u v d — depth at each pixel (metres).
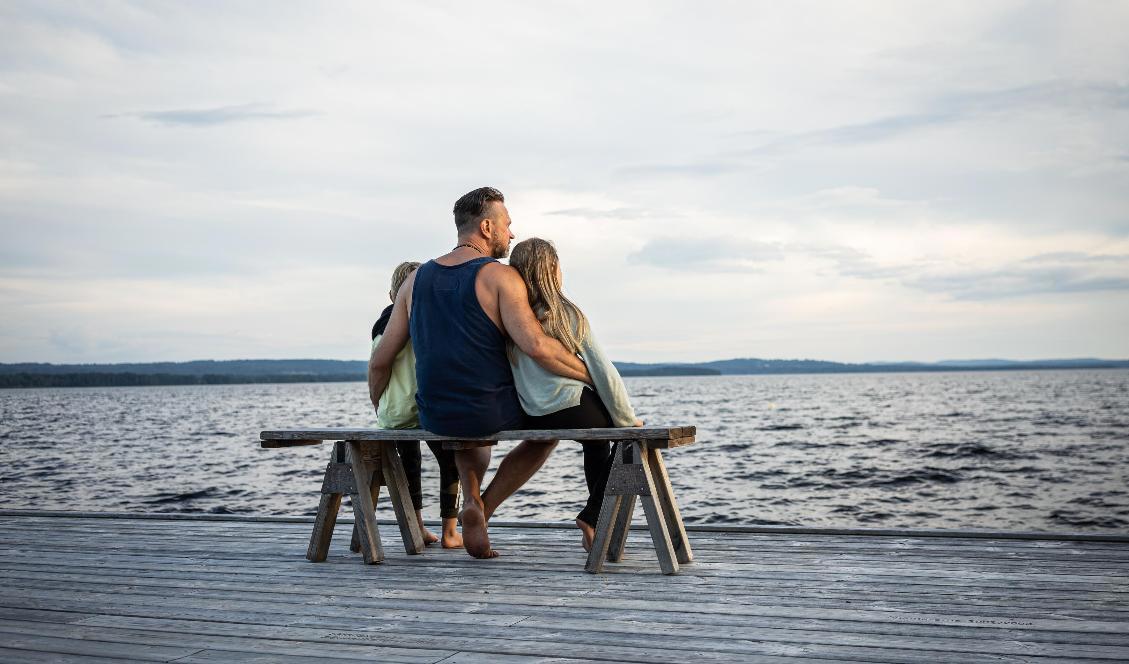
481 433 3.74
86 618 3.04
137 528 5.30
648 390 131.38
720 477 19.95
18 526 5.42
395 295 4.44
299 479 19.69
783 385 167.62
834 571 3.59
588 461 4.01
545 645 2.59
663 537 3.57
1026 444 27.77
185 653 2.59
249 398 117.69
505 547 4.39
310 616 3.02
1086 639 2.55
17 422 51.38
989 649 2.46
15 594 3.44
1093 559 3.74
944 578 3.41
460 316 3.74
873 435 33.25
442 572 3.77
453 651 2.55
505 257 4.22
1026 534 4.25
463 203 4.10
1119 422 39.31
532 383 3.84
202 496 16.53
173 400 110.06
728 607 3.01
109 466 23.31
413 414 4.18
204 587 3.55
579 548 4.31
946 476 19.44
